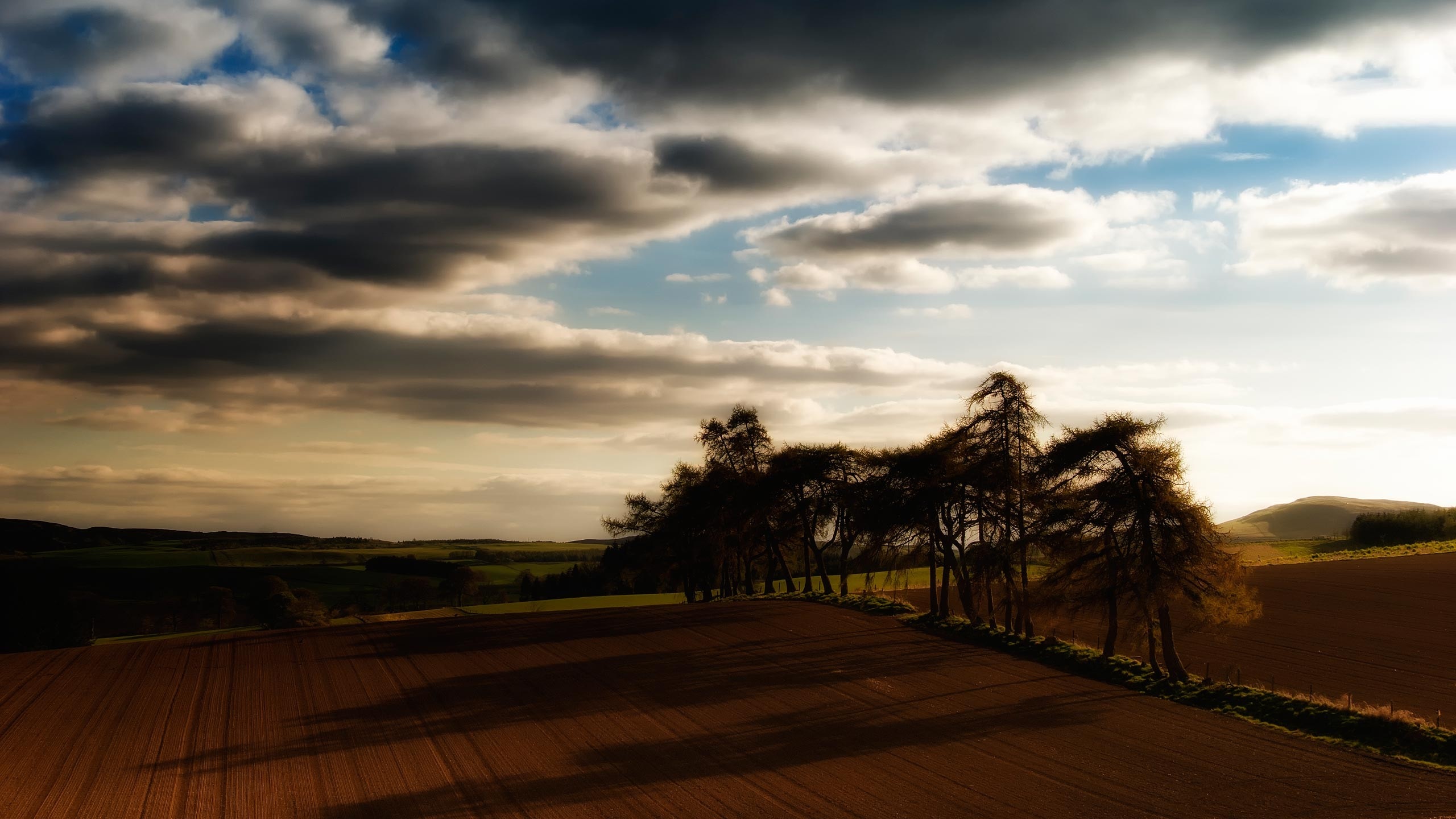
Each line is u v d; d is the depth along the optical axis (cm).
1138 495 4069
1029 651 4697
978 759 3005
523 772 2892
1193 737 3247
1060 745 3159
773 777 2834
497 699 3853
